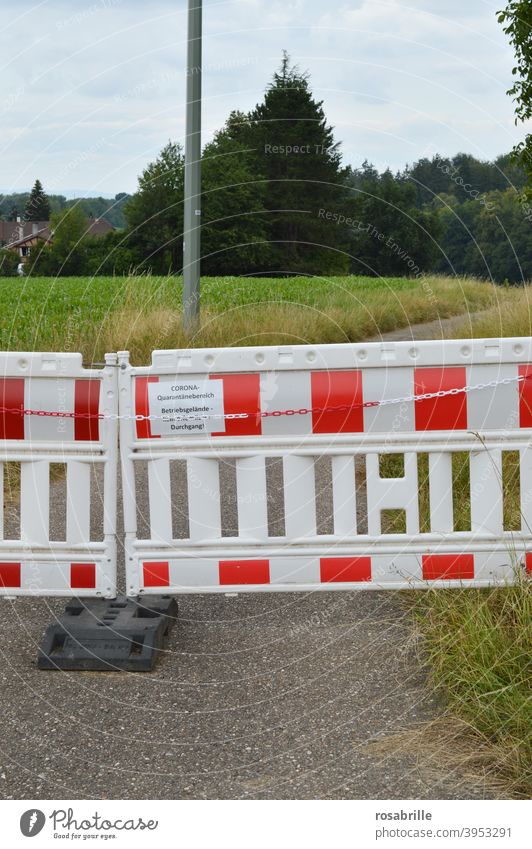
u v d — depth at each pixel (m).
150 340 11.51
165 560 4.19
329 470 7.11
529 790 2.94
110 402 4.12
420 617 4.03
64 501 6.42
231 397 4.09
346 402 4.09
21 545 4.23
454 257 48.69
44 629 4.38
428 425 4.12
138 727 3.40
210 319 13.02
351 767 3.08
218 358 4.07
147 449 4.15
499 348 4.09
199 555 4.18
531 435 4.15
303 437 4.12
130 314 11.97
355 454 4.16
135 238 40.06
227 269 42.44
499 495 4.17
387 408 4.11
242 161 43.25
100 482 7.03
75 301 16.67
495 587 4.15
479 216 36.12
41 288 21.41
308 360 4.07
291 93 48.41
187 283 13.13
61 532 5.78
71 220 39.09
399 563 4.20
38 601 4.75
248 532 4.17
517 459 5.46
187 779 3.04
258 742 3.27
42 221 45.38
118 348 11.02
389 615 4.37
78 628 4.02
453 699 3.44
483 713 3.22
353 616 4.40
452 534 4.18
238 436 4.12
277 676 3.81
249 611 4.56
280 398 4.09
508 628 3.72
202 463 4.14
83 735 3.34
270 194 47.28
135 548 4.20
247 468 4.14
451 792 2.93
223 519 5.89
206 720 3.45
